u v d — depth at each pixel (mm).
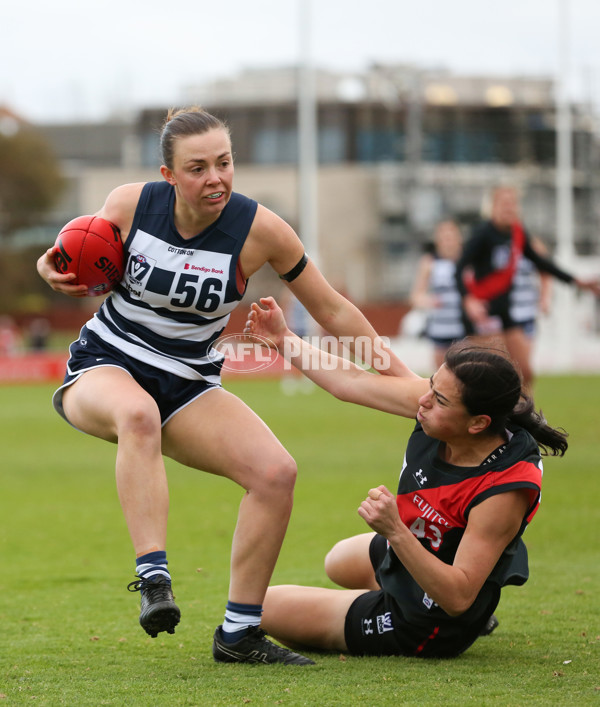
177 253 14820
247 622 14891
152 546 13875
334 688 12984
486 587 14242
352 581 16562
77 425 15312
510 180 199500
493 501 13695
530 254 44625
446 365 13703
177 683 13516
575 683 13203
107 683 13594
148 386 15203
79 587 21578
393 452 44594
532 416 14438
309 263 15531
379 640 14992
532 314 45688
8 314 196250
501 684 13133
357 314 15766
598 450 43344
